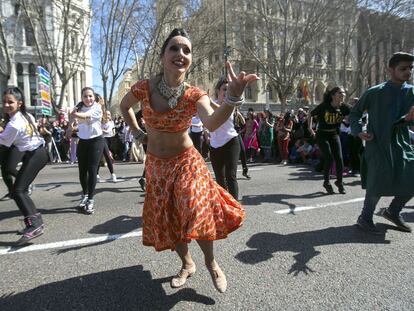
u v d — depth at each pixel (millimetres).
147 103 2752
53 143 14688
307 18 28031
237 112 7465
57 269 3393
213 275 2887
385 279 3105
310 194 6594
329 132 6547
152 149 2830
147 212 2898
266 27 28609
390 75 4117
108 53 25953
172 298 2838
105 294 2920
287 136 11617
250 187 7359
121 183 8250
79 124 5469
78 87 45500
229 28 29141
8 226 4855
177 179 2717
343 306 2691
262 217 5008
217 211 2750
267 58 30078
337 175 6629
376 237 4156
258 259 3539
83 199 5629
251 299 2801
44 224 4875
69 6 24656
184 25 27797
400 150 4098
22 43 41062
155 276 3217
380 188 4113
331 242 3998
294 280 3105
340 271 3270
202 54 29625
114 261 3553
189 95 2684
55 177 9547
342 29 32375
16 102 4223
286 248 3824
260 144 12539
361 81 36594
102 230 4566
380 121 4090
